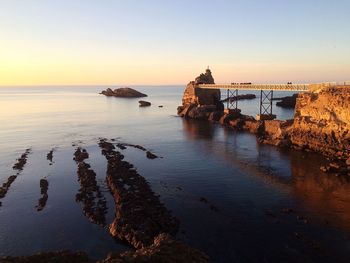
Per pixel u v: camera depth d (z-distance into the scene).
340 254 43.56
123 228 49.22
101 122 167.25
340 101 89.06
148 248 34.06
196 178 74.06
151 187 68.44
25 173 80.81
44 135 131.25
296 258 42.94
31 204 62.03
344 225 51.03
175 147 106.12
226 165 83.94
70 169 83.44
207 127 144.75
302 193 64.12
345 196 62.25
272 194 63.91
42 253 32.72
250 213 55.84
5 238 50.09
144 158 92.19
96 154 97.44
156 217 53.03
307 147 97.06
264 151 97.94
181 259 32.12
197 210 57.22
